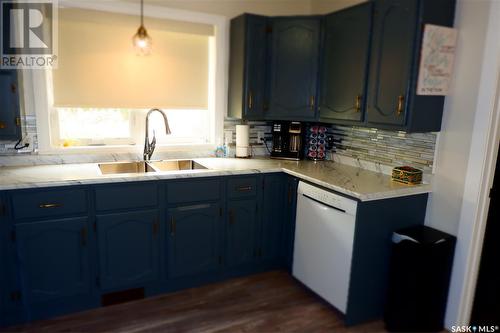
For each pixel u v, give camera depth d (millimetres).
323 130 3299
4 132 2375
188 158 3193
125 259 2506
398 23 2283
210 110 3283
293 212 2863
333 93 2859
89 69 2727
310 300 2689
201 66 3143
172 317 2441
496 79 2059
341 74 2762
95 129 2957
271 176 2918
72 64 2674
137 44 2746
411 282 2232
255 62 3016
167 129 2900
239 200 2818
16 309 2293
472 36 2156
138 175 2436
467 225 2242
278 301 2664
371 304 2438
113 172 2904
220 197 2738
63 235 2305
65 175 2369
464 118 2221
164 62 2971
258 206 2906
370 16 2475
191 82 3119
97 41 2717
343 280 2367
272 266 3109
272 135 3408
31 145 2662
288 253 3000
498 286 2504
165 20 2900
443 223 2385
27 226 2205
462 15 2207
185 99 3115
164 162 3041
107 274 2473
